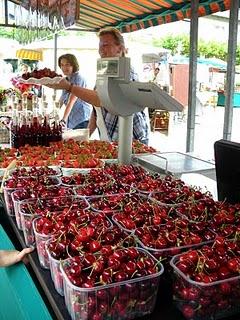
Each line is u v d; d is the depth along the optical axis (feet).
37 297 4.23
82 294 3.32
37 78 9.80
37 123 10.78
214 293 3.44
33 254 4.83
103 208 5.21
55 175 7.07
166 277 3.98
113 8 18.62
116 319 3.47
